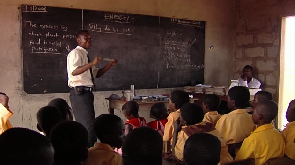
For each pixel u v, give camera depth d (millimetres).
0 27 3756
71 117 2420
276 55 4996
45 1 3984
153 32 4855
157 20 4879
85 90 3014
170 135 2385
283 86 5031
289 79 5152
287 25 5020
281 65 4969
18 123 3918
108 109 4531
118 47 4566
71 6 4168
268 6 5090
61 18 4094
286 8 4828
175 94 2582
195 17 5273
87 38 3072
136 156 1191
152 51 4871
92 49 4367
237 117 2230
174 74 5125
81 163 1391
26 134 905
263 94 2707
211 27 5465
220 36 5574
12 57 3844
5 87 3826
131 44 4672
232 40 5684
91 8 4320
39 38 3973
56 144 1319
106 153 1566
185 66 5227
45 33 4004
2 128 2480
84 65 2885
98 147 1605
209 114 2467
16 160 857
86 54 3100
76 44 4211
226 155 1876
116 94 4414
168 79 5070
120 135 1644
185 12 5164
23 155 861
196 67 5348
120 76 4629
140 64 4777
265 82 5184
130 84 4715
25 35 3887
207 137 1317
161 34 4938
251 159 1666
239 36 5594
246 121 2238
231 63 5703
